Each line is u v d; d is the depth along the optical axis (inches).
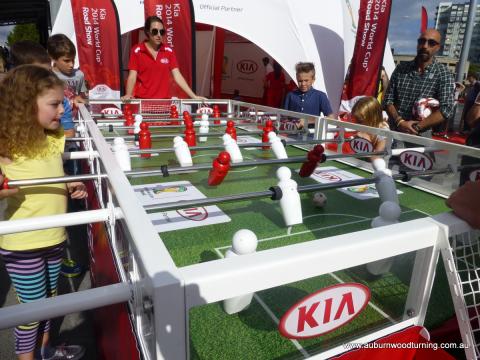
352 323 39.1
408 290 41.0
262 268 25.9
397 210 50.4
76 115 140.9
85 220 43.6
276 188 58.5
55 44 131.5
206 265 25.3
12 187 54.1
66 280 115.3
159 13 245.6
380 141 97.0
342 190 79.8
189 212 64.9
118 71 246.5
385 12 206.5
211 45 407.5
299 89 165.2
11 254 64.1
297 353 36.1
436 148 80.0
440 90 131.2
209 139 123.1
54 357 81.9
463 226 36.1
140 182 78.6
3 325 25.7
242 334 36.7
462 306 37.4
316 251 28.2
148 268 24.0
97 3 231.0
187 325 24.5
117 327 49.5
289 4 288.4
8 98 59.1
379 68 217.6
